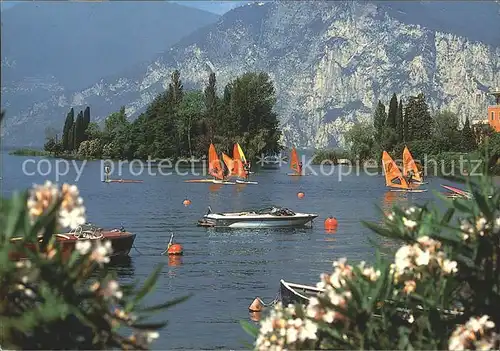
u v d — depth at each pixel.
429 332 11.70
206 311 38.44
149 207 108.94
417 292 11.77
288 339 11.82
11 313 9.78
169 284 46.94
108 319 10.02
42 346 9.72
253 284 47.44
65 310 9.55
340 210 105.88
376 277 12.03
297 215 83.31
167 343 31.61
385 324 11.77
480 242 12.13
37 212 10.09
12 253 10.01
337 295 11.69
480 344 11.28
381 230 12.66
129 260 57.25
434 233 12.61
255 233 77.25
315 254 61.84
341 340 11.66
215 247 66.12
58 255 9.80
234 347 30.98
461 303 12.30
